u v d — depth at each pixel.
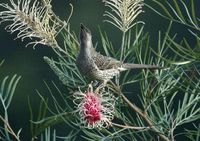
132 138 9.59
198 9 26.92
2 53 34.00
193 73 9.18
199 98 9.80
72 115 9.45
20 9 9.74
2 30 33.94
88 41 10.71
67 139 9.40
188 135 9.59
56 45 9.92
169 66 9.83
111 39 31.67
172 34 28.02
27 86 33.22
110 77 10.69
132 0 9.71
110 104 9.50
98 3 33.75
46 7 9.65
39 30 9.59
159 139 9.76
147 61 9.97
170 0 28.20
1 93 9.45
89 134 9.49
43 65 33.31
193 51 8.97
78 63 10.66
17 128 32.25
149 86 9.84
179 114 9.77
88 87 9.94
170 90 9.61
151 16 30.03
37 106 33.22
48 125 9.09
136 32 10.02
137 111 9.80
